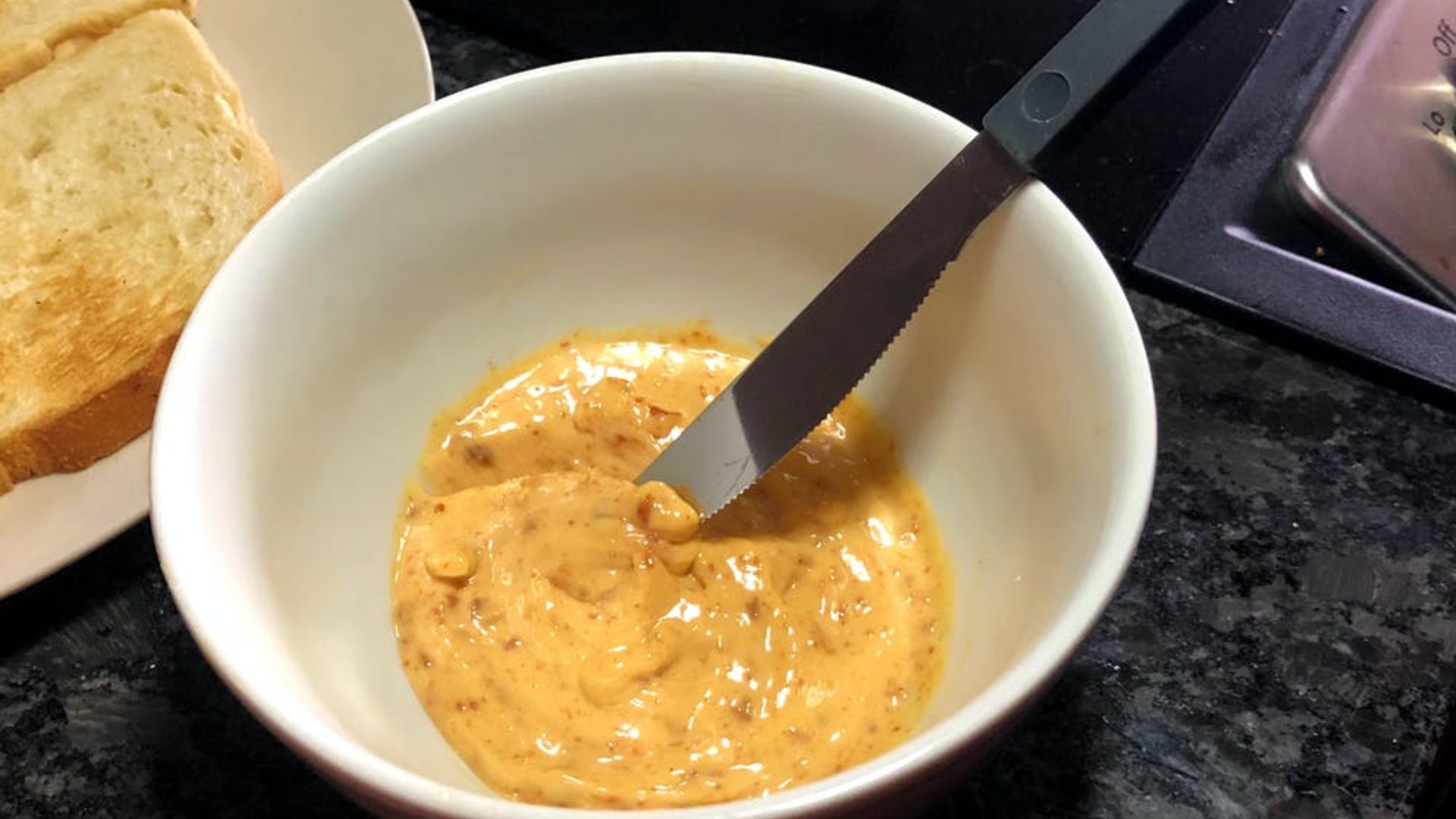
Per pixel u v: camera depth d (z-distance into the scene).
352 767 0.21
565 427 0.33
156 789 0.30
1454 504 0.34
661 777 0.26
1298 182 0.38
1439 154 0.39
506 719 0.28
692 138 0.31
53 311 0.37
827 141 0.31
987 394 0.30
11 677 0.31
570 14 0.44
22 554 0.32
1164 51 0.28
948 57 0.42
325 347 0.29
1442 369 0.35
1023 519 0.28
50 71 0.42
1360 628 0.32
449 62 0.44
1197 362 0.36
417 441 0.32
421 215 0.30
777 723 0.27
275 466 0.28
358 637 0.28
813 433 0.32
